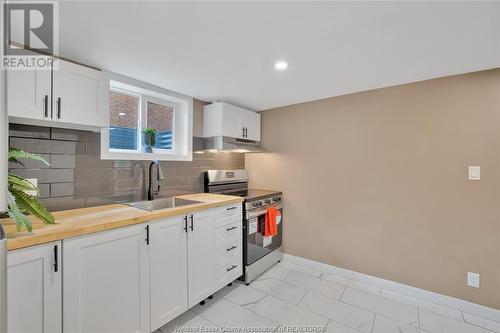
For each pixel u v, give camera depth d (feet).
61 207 6.07
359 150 8.68
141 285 5.44
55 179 5.98
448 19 4.42
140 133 8.20
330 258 9.34
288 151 10.46
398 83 7.80
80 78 5.67
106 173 6.95
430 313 6.84
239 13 4.27
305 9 4.16
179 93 8.87
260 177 11.36
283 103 10.19
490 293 6.59
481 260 6.69
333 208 9.27
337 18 4.42
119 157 7.22
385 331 6.13
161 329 6.15
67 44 5.32
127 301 5.20
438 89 7.28
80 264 4.52
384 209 8.20
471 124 6.80
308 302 7.36
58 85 5.30
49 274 4.16
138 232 5.41
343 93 8.86
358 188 8.71
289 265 10.02
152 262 5.68
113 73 6.97
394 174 8.01
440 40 5.16
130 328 5.24
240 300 7.45
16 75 4.79
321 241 9.55
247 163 11.85
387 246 8.14
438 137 7.27
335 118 9.22
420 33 4.89
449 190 7.12
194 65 6.47
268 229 9.41
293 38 5.12
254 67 6.59
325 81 7.63
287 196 10.47
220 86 8.11
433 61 6.17
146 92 8.08
